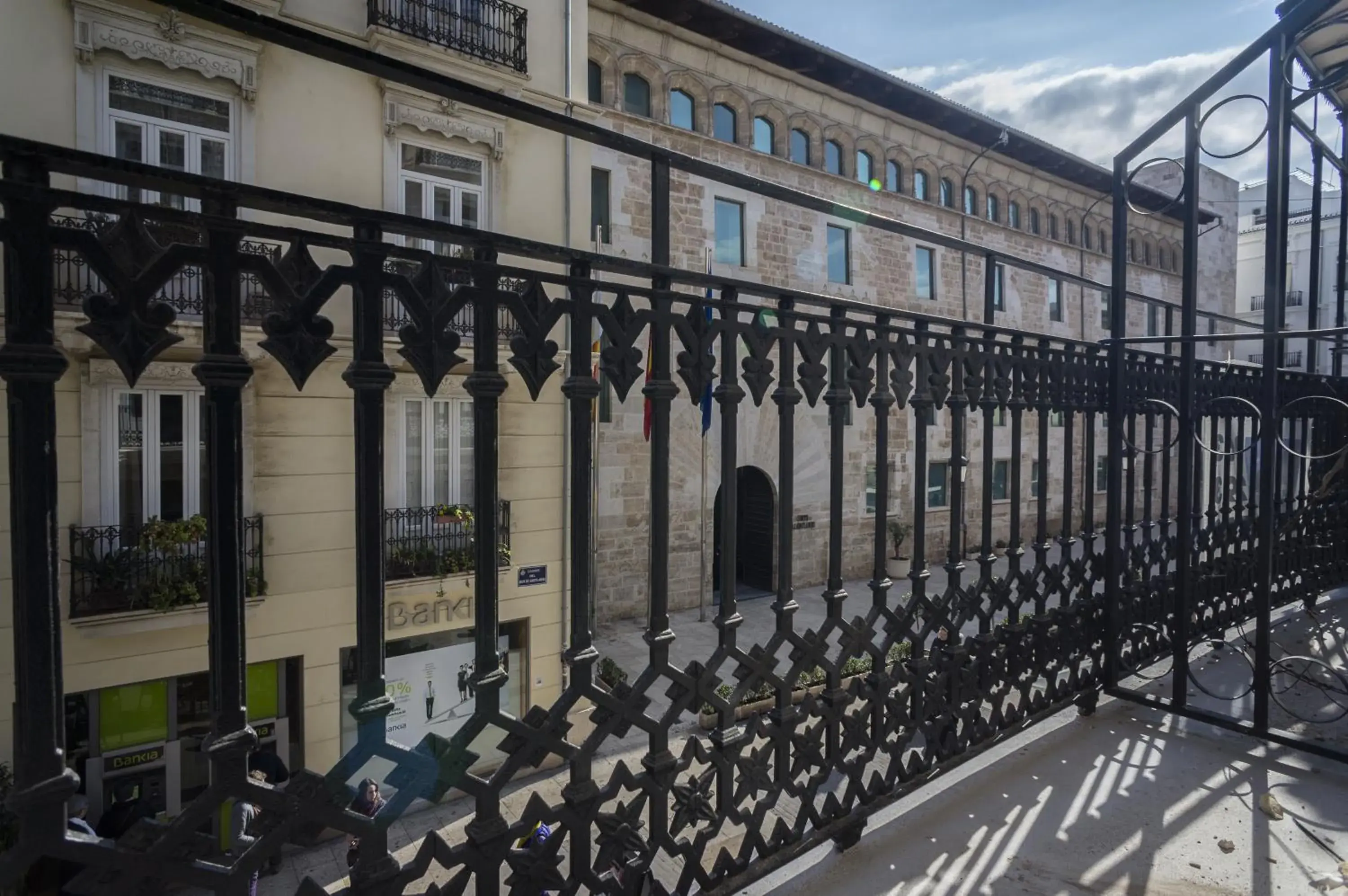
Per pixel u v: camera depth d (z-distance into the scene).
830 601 2.37
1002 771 2.99
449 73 9.64
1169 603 4.06
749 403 17.72
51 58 7.46
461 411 10.10
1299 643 4.58
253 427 8.39
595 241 10.84
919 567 2.66
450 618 9.60
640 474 15.77
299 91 8.77
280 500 8.55
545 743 1.67
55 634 1.12
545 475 10.06
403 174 9.45
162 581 7.75
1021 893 2.21
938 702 2.76
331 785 1.35
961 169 21.97
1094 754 3.14
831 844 2.51
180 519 8.35
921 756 2.70
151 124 8.01
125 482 8.09
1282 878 2.27
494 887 1.56
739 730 2.09
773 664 2.16
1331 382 5.02
